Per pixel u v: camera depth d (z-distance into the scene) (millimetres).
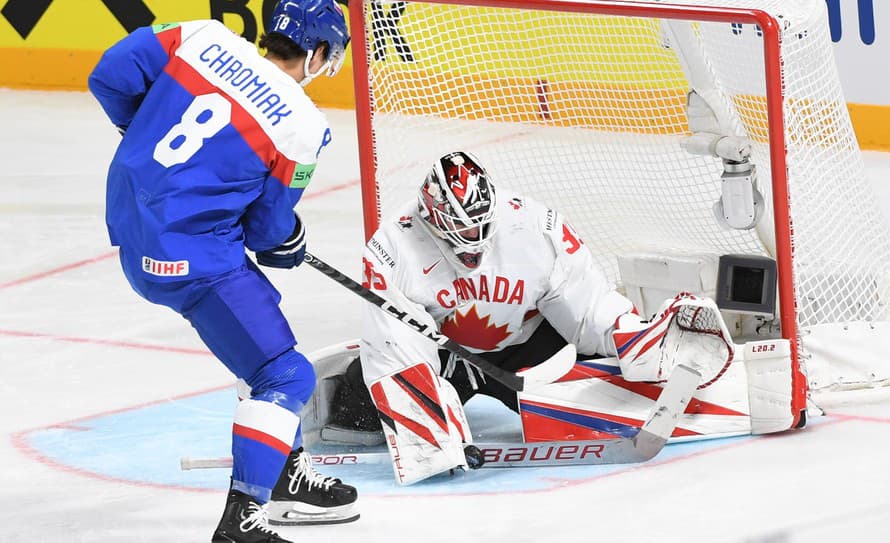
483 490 12188
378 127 17047
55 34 36000
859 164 15766
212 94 10328
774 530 10695
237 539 10219
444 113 20312
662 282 15336
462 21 22984
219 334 10461
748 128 15688
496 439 13828
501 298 13242
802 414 13500
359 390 13648
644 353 12828
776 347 13477
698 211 16844
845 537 10570
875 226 15836
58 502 12039
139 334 18391
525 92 23094
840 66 29922
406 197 16469
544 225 13312
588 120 19625
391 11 16688
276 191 10422
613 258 16750
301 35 10953
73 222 25016
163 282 10258
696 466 12633
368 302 12852
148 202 10211
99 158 30109
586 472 12641
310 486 11211
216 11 34438
